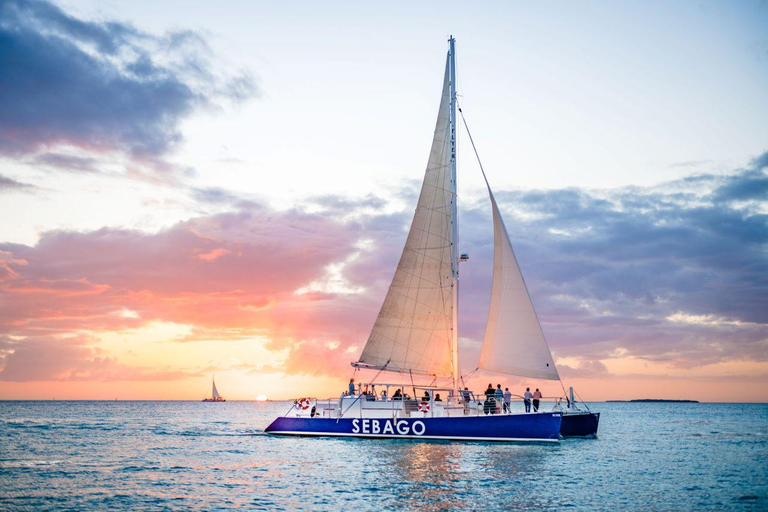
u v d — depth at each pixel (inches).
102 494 1027.9
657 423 3750.0
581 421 1782.7
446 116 1561.3
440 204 1547.7
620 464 1339.8
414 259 1560.0
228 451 1637.6
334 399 1647.4
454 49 1579.7
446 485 1048.2
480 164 1560.0
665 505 918.4
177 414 5319.9
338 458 1344.7
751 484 1102.4
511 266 1480.1
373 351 1569.9
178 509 912.9
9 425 3085.6
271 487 1068.5
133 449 1749.5
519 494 981.8
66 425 3122.5
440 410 1489.9
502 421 1421.0
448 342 1504.7
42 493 1040.8
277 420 1733.5
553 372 1418.6
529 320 1449.3
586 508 896.3
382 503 929.5
